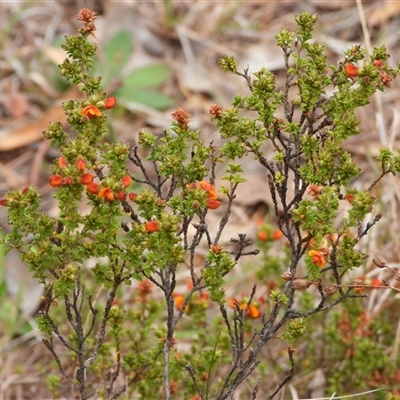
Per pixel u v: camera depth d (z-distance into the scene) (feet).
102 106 8.66
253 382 13.41
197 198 8.43
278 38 9.27
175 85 21.48
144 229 8.54
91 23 9.17
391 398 9.80
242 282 16.20
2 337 16.21
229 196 9.27
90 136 8.68
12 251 16.92
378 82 8.84
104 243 8.56
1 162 19.93
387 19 21.39
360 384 12.63
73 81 9.16
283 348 14.19
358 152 18.31
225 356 12.28
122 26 21.83
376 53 8.93
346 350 13.09
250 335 13.99
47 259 8.68
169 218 8.06
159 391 12.35
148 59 21.57
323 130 9.59
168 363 9.59
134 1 22.50
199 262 17.11
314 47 9.03
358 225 9.13
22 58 22.11
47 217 8.59
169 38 22.00
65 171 7.97
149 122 20.45
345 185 8.66
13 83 21.63
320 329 14.25
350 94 8.82
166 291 9.29
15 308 16.14
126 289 15.78
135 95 20.62
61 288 8.48
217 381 12.82
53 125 8.79
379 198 15.93
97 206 8.43
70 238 8.57
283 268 14.66
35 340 15.87
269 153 18.71
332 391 12.44
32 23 22.81
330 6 22.38
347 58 9.11
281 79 20.85
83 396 9.46
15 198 8.52
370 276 14.80
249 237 17.52
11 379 14.93
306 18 9.11
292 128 8.93
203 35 22.26
